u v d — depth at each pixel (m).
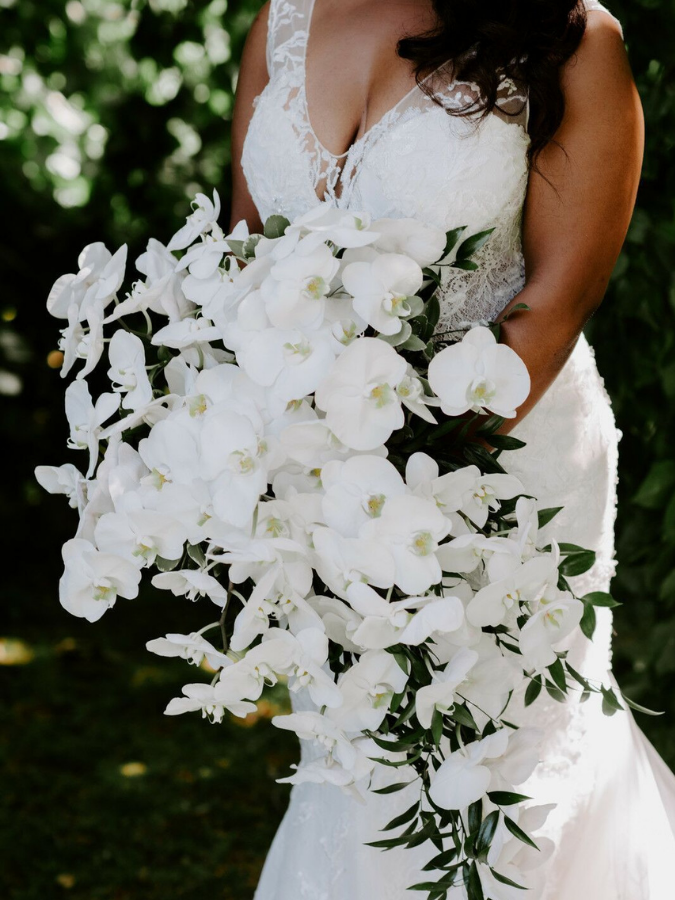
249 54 1.89
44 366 5.68
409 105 1.59
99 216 5.49
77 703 4.57
